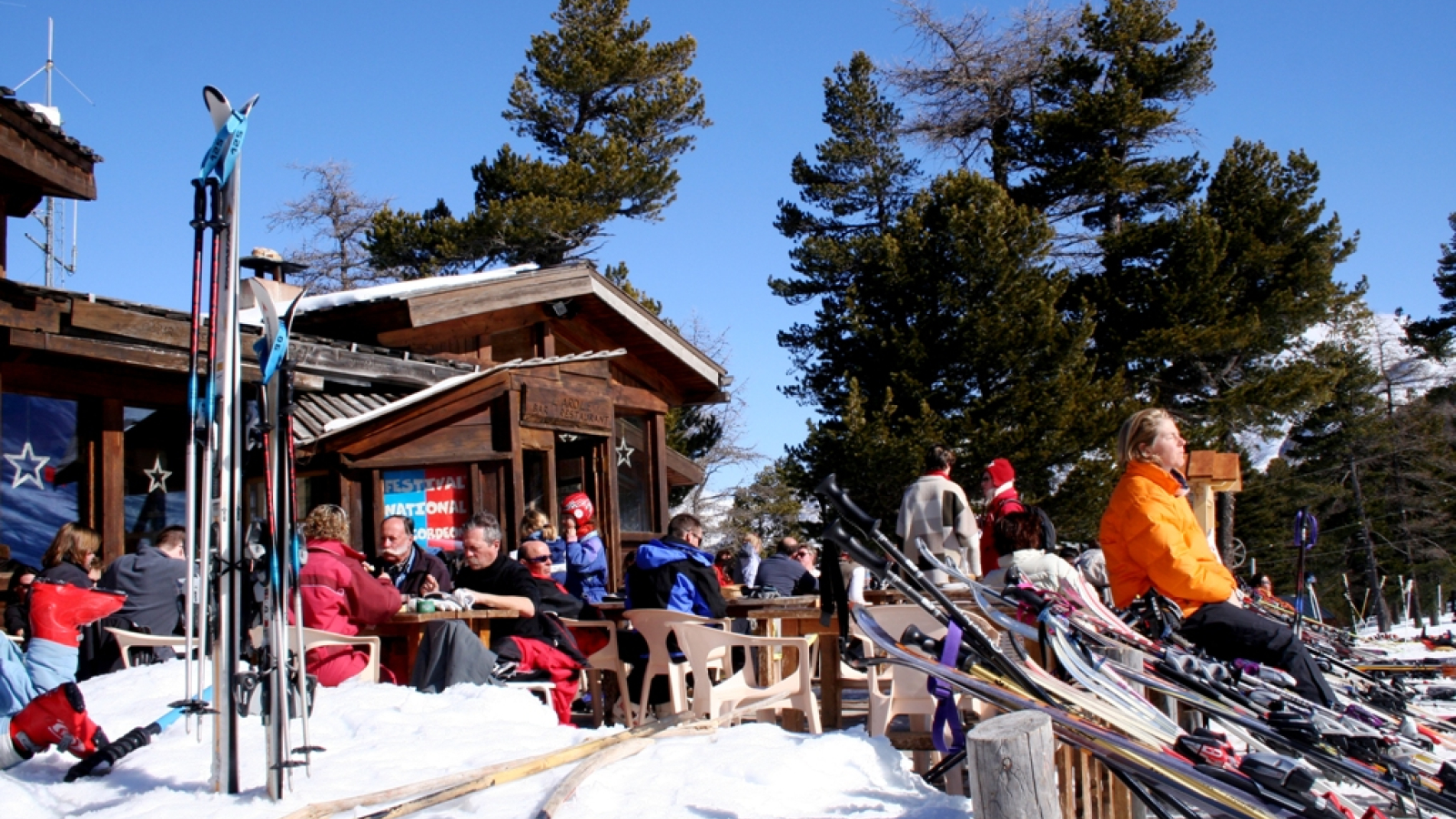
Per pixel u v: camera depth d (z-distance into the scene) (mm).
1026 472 27391
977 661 4199
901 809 3709
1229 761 3602
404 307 12344
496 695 5582
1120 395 29172
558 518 12953
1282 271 34219
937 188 30797
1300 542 7215
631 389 14734
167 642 6906
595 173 31922
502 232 30453
